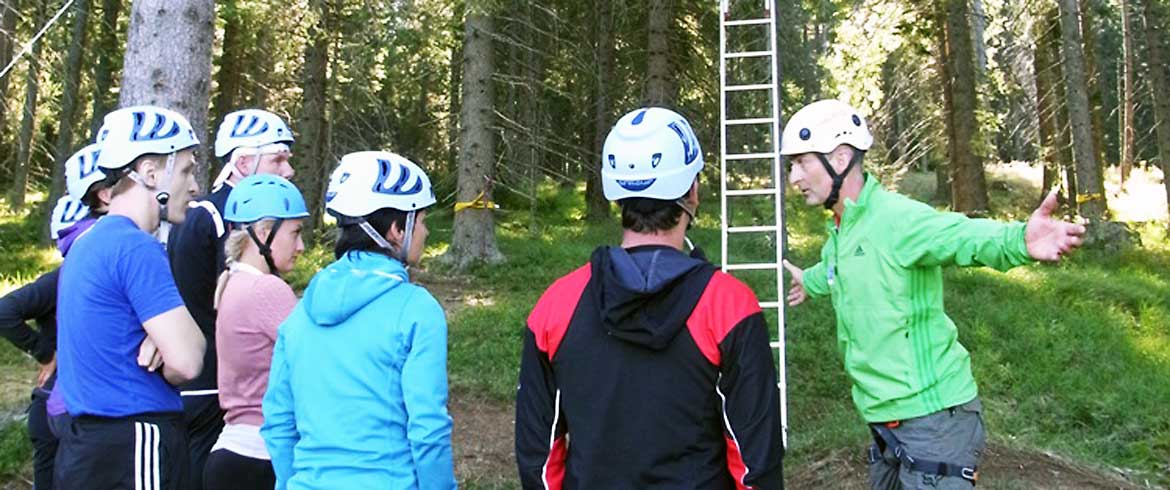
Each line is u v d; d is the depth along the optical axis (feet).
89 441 10.41
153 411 10.70
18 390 27.89
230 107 61.57
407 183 10.06
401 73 61.41
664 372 8.50
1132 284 43.73
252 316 11.77
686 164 8.83
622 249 8.87
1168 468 23.58
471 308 40.06
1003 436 24.30
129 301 10.51
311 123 59.21
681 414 8.50
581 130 73.31
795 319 35.53
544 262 51.98
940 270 12.24
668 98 55.72
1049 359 31.50
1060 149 69.21
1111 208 80.07
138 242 10.59
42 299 13.99
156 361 10.66
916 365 11.89
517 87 60.29
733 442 8.50
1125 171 90.99
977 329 34.37
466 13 47.01
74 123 61.21
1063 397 28.27
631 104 63.82
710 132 58.08
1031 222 10.68
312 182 59.00
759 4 54.39
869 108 69.36
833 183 12.39
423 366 9.61
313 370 9.83
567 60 56.70
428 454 9.49
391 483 9.61
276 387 10.25
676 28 57.52
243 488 11.69
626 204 8.93
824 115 12.46
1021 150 108.27
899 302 11.85
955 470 11.80
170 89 21.49
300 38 58.29
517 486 20.88
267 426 10.23
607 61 60.64
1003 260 10.99
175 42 21.59
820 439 23.00
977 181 65.62
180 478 11.01
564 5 57.62
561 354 8.92
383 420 9.66
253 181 12.31
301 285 44.88
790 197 77.92
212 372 13.69
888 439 12.20
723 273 8.82
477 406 27.66
